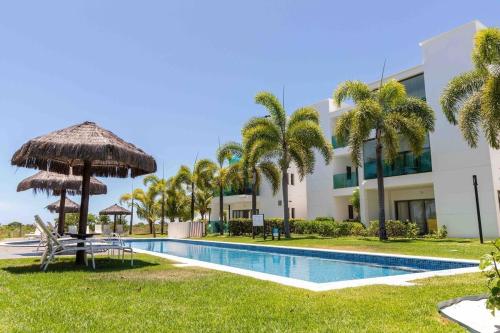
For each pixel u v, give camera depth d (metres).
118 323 3.87
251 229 25.64
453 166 18.59
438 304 4.49
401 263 10.62
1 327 3.65
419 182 19.89
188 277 6.94
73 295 5.25
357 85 18.95
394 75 21.89
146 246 21.06
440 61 19.58
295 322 3.93
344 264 12.18
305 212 33.16
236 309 4.49
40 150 7.63
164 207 38.75
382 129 17.59
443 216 18.78
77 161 10.34
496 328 3.68
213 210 36.53
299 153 20.92
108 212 31.12
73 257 10.78
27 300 4.89
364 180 22.58
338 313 4.29
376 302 4.82
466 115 15.19
